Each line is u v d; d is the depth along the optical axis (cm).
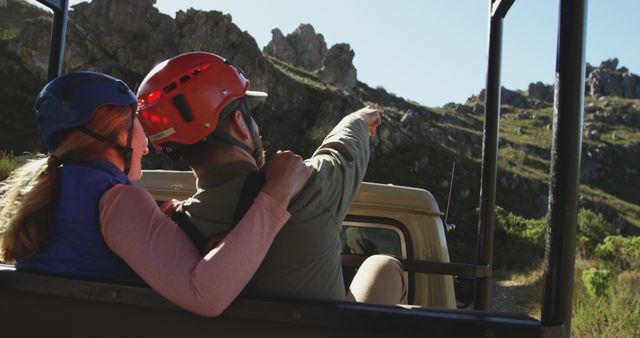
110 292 154
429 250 318
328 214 167
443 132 5972
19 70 3005
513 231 2383
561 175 137
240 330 149
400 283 232
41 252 167
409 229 320
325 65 7775
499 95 256
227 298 145
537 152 8188
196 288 144
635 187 8700
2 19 4203
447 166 4044
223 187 166
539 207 5144
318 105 3872
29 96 2789
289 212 161
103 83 175
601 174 8881
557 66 140
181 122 167
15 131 2459
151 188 340
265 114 3606
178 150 172
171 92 166
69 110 171
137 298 153
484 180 258
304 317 144
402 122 5250
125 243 154
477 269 263
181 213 171
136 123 183
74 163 171
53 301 160
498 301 1345
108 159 175
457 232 2245
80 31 3341
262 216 150
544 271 140
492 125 257
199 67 169
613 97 12656
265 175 164
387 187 326
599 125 10969
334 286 170
